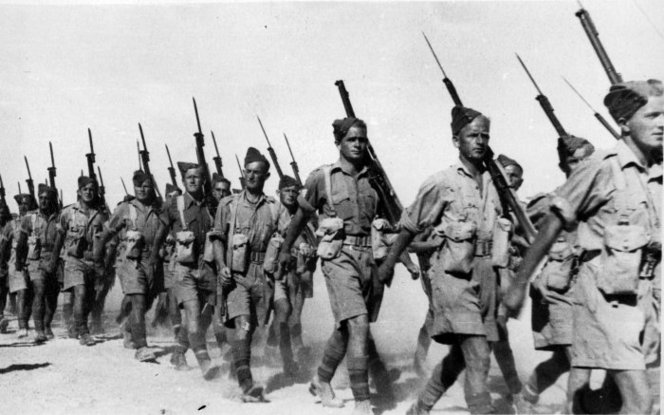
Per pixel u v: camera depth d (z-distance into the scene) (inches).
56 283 454.9
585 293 165.3
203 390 282.0
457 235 205.3
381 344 387.9
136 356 354.3
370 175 243.8
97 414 241.3
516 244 232.5
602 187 164.1
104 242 425.4
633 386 158.2
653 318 190.1
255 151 284.7
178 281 322.0
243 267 271.0
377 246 237.5
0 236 520.7
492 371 305.4
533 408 232.8
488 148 218.7
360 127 242.2
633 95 166.6
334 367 248.1
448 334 207.9
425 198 214.4
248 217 277.6
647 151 167.9
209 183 343.0
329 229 233.3
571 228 168.6
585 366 164.7
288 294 333.1
